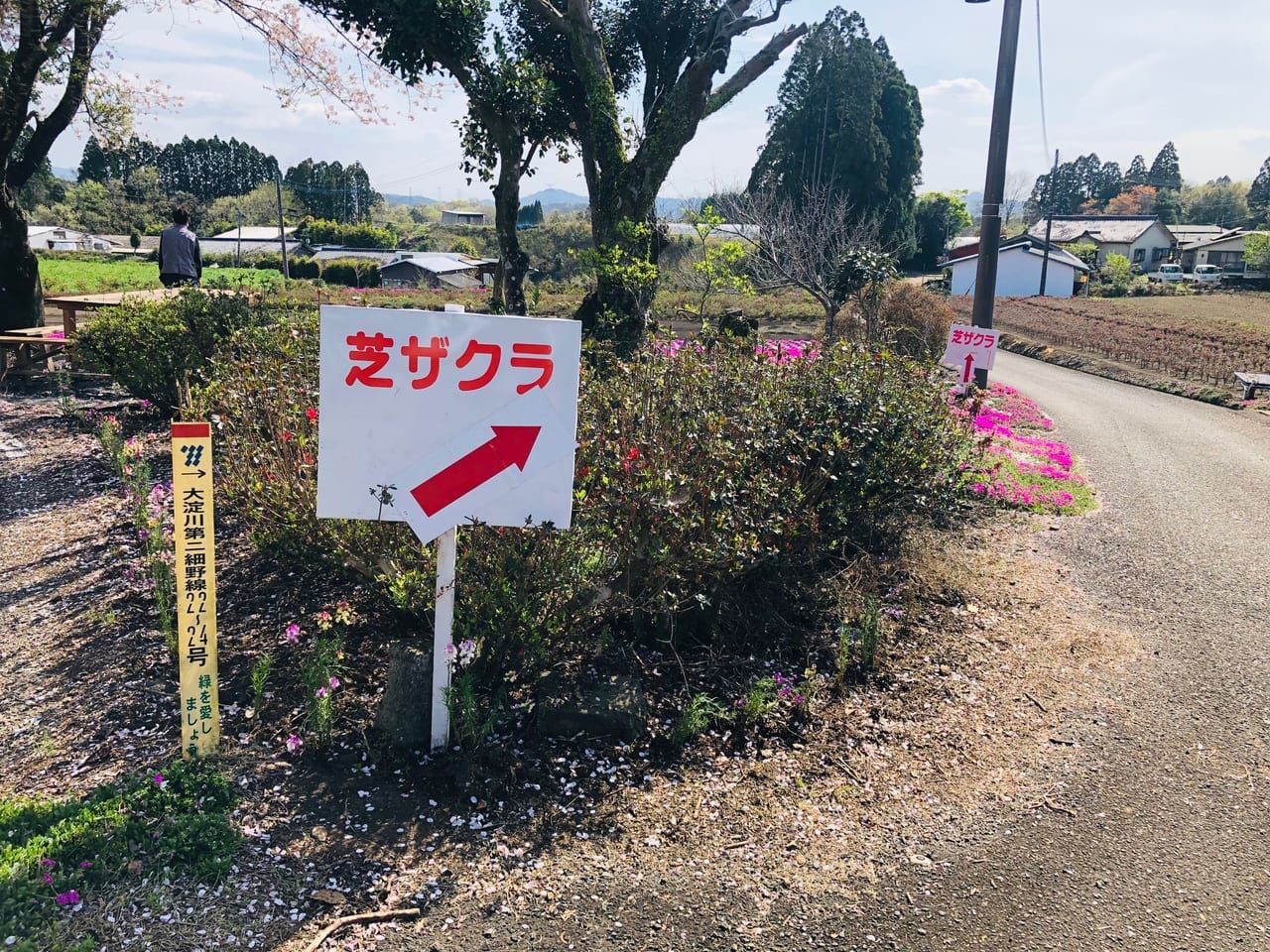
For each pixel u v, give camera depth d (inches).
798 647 173.2
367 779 125.5
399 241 3144.7
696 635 171.2
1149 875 118.6
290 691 145.7
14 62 445.7
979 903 111.7
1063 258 2154.3
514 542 138.4
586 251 440.8
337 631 166.4
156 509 212.5
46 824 107.5
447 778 126.6
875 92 1489.9
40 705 143.8
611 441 159.6
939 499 219.6
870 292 610.5
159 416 354.6
